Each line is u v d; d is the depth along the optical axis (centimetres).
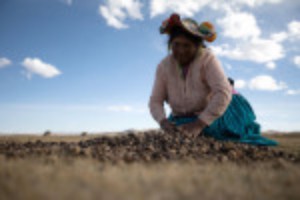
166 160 299
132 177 207
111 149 346
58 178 198
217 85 450
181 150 349
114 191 170
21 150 356
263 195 179
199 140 420
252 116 517
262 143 491
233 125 489
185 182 197
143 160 296
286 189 193
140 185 185
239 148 390
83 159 295
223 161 317
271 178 224
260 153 377
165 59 504
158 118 488
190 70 472
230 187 191
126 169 244
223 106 447
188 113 498
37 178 196
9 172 219
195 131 443
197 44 459
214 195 174
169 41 470
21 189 171
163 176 214
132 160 295
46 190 168
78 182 189
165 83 511
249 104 525
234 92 521
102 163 275
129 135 413
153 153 322
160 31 467
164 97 525
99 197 159
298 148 469
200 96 479
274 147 482
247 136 498
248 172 252
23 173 212
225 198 171
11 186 178
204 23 459
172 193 172
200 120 445
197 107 489
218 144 403
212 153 361
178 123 498
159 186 185
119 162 276
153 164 278
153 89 522
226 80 457
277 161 305
